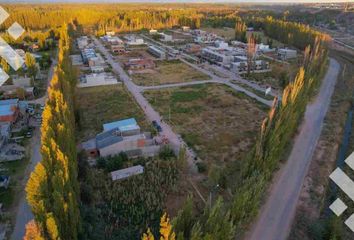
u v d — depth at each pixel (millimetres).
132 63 139750
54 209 40500
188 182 61312
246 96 105312
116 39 186375
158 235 48438
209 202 49562
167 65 142375
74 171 50750
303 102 81688
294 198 57906
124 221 51938
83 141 75375
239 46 178625
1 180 58719
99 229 48281
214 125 84750
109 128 76000
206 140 76938
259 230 50375
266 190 58531
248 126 84688
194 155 70375
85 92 108000
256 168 56625
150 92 107750
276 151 61156
